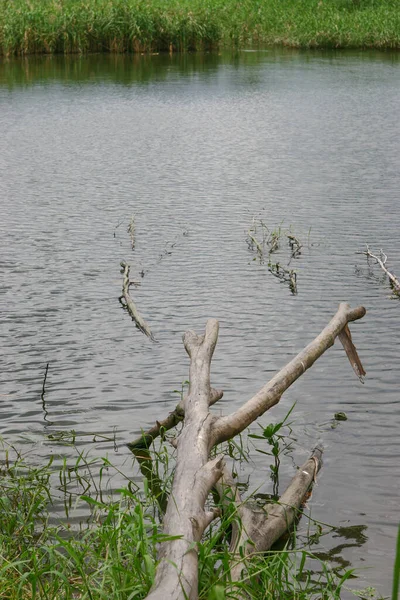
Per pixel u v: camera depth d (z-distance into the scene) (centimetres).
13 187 1570
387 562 520
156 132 2128
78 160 1811
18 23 3622
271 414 712
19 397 739
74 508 575
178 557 441
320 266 1108
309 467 611
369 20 3997
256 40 4106
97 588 458
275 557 490
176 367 803
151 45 3838
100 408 721
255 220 1334
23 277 1066
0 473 616
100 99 2623
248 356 820
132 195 1507
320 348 711
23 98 2641
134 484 596
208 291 1013
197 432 573
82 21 3694
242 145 1959
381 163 1753
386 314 934
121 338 873
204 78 3050
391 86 2839
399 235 1241
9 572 494
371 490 595
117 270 1095
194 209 1409
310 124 2220
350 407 722
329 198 1467
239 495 571
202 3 4069
